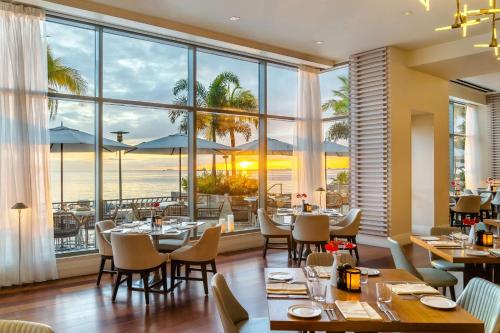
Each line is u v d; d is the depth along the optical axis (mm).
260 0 5125
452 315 2072
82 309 4203
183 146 6793
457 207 8727
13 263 4938
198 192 6883
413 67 7473
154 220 5125
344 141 8219
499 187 11633
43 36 5188
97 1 5191
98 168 5859
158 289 4875
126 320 3898
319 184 7926
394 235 7176
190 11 5516
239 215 7453
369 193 7430
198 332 3619
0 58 4902
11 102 4973
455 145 12016
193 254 4680
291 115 8109
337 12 5523
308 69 7965
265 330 2586
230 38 6555
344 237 6387
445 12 5508
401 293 2404
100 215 5867
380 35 6523
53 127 5586
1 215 4871
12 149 4938
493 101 12133
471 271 3900
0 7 4883
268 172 7789
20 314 4062
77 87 5711
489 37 6453
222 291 2625
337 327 2002
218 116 7191
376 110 7312
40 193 5152
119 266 4414
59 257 5449
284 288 2500
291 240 6570
